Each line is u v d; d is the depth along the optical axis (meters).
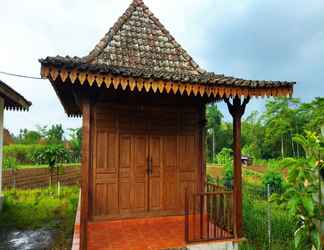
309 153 2.77
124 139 5.36
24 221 6.71
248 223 5.27
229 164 14.19
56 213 7.46
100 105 5.23
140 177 5.40
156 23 5.94
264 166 20.58
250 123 26.70
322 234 2.67
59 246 5.12
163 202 5.49
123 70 3.47
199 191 5.70
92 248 3.95
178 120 5.73
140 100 5.51
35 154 13.57
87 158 3.82
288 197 2.80
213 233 4.59
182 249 4.02
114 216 5.15
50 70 3.21
